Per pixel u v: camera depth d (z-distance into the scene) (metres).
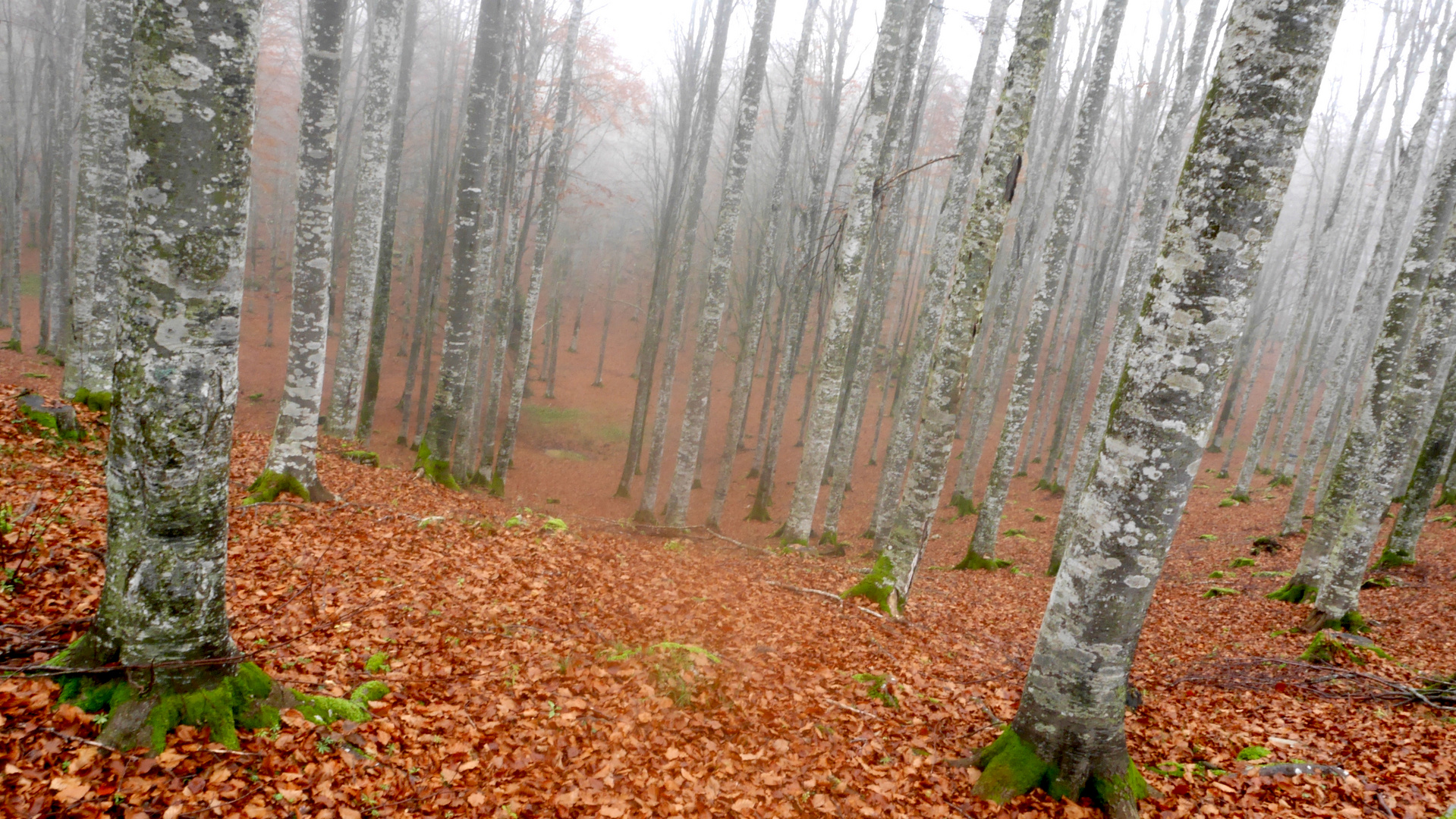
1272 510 17.56
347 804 3.55
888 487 15.03
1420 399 8.05
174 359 3.27
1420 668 7.25
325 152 7.84
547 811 3.90
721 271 14.06
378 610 5.80
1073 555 4.34
